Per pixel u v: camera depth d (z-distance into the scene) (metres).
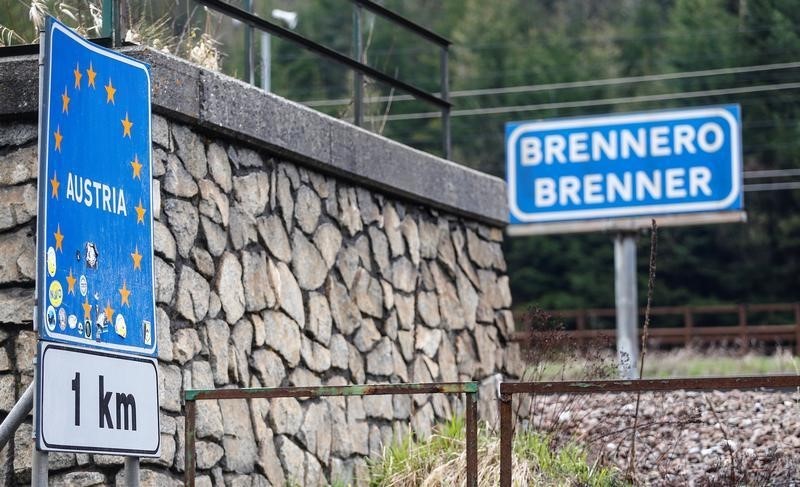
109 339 7.98
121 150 8.32
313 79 70.38
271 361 11.66
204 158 11.13
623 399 14.88
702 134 26.42
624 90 73.12
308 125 12.44
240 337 11.29
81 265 7.75
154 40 11.88
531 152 27.44
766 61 71.75
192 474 9.16
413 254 14.32
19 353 9.83
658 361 34.31
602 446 12.86
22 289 9.89
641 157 26.81
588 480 12.06
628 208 26.89
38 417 7.27
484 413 15.05
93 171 7.98
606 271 67.50
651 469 12.88
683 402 15.28
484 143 73.44
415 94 14.93
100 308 7.91
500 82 74.00
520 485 11.41
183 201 10.77
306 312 12.30
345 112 15.31
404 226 14.24
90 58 8.06
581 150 27.16
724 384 8.22
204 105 10.93
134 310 8.30
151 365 8.41
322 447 12.17
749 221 68.81
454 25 78.38
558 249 68.19
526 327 14.24
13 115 10.09
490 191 16.06
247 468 11.15
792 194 68.94
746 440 13.62
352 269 13.16
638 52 76.50
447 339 14.67
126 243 8.28
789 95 71.00
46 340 7.37
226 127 11.21
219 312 11.06
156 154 10.47
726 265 68.44
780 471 12.43
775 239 68.81
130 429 8.10
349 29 72.88
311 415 12.09
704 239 68.25
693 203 26.39
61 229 7.58
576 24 79.50
